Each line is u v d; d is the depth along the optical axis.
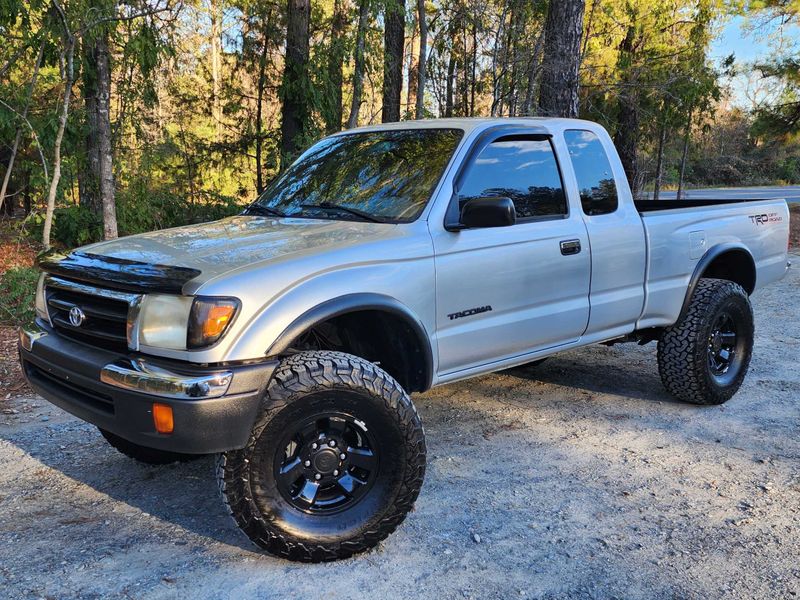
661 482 3.91
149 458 4.05
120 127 11.27
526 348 4.03
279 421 2.83
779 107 21.75
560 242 4.07
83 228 10.88
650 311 4.73
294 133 12.48
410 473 3.08
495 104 12.54
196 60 13.46
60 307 3.24
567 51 10.66
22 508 3.56
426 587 2.89
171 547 3.20
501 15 12.48
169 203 12.33
